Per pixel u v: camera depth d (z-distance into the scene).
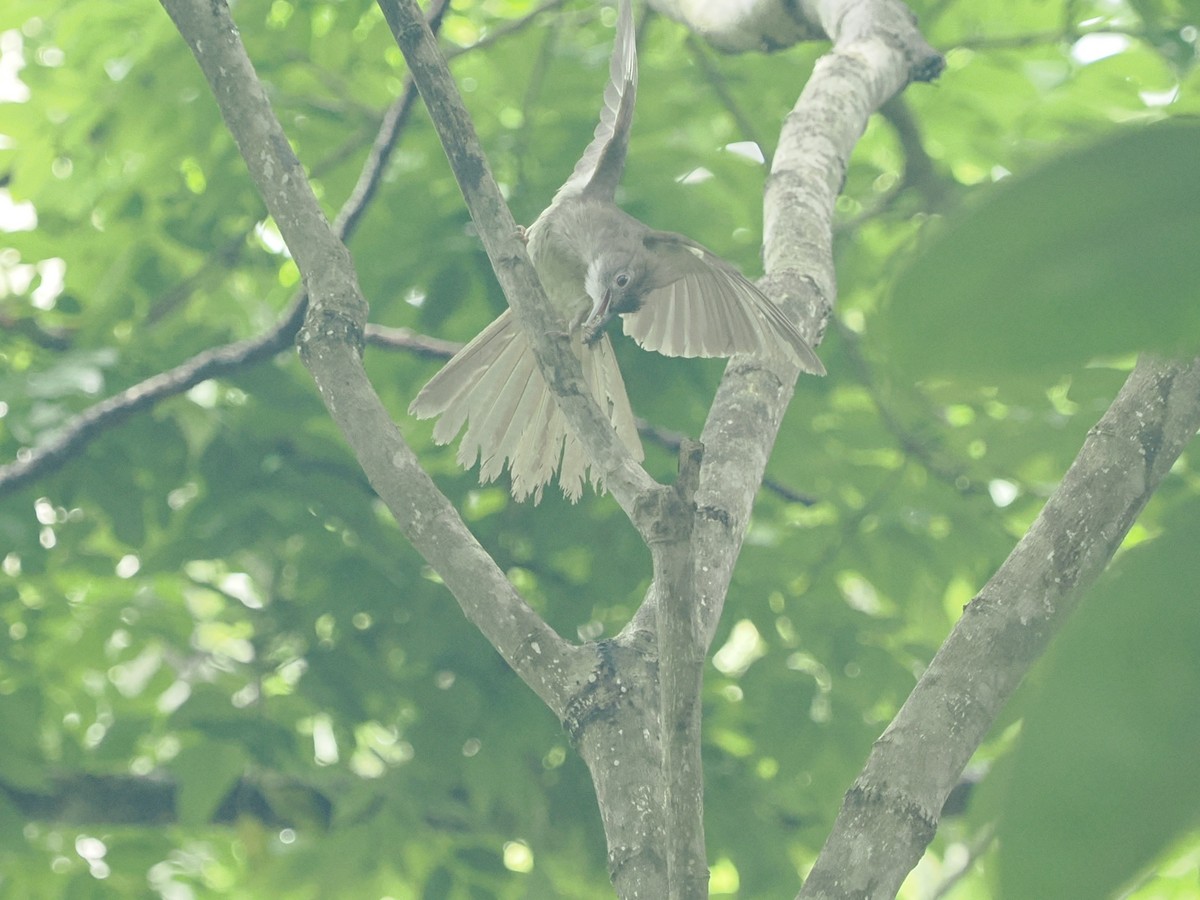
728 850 10.66
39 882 10.89
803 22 9.85
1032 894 1.10
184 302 12.91
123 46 13.06
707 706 11.52
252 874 10.73
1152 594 1.15
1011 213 1.10
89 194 13.38
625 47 7.14
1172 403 4.25
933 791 4.01
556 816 10.90
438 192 12.10
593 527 11.67
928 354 1.09
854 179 13.61
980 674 4.11
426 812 10.56
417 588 11.38
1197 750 1.10
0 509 10.89
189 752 10.32
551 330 4.61
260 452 11.38
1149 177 1.09
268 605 11.41
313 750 11.53
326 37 12.66
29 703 11.38
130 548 11.30
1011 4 13.21
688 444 3.67
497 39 11.85
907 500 12.24
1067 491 4.24
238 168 12.71
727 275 5.77
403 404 12.14
